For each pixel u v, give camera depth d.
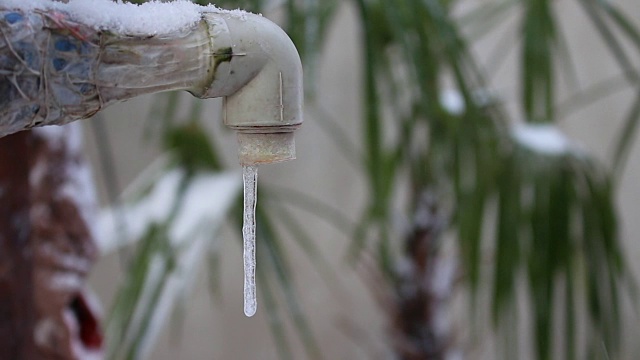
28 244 1.18
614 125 3.23
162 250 1.49
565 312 1.61
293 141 0.84
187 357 3.14
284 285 1.61
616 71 3.21
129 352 1.40
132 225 1.58
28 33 0.79
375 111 1.39
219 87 0.82
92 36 0.80
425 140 1.87
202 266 3.09
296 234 1.94
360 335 3.12
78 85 0.81
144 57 0.81
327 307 3.29
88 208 1.27
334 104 3.22
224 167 1.73
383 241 1.71
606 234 1.63
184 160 1.70
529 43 1.70
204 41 0.82
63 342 1.22
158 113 1.85
